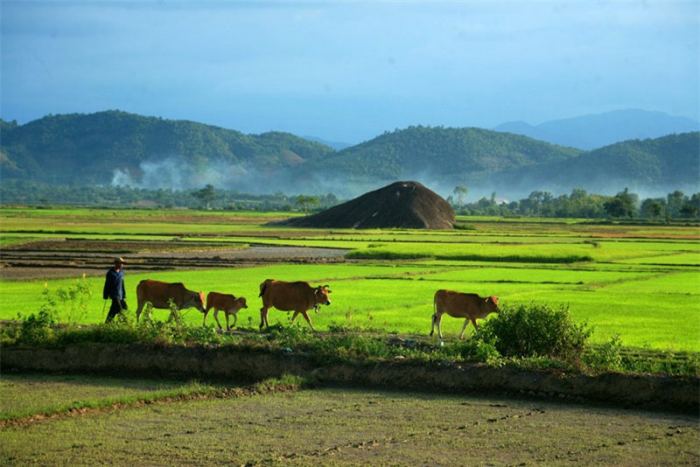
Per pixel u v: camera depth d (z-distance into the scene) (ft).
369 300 151.33
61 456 57.57
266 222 629.51
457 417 68.49
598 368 78.23
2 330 93.86
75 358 88.12
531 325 87.30
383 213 615.57
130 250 293.23
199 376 85.10
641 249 328.29
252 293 161.27
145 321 93.25
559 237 429.79
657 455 58.44
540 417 68.85
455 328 114.01
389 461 56.59
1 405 72.33
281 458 57.06
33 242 330.34
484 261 271.69
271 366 84.17
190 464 55.98
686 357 88.43
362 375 81.05
